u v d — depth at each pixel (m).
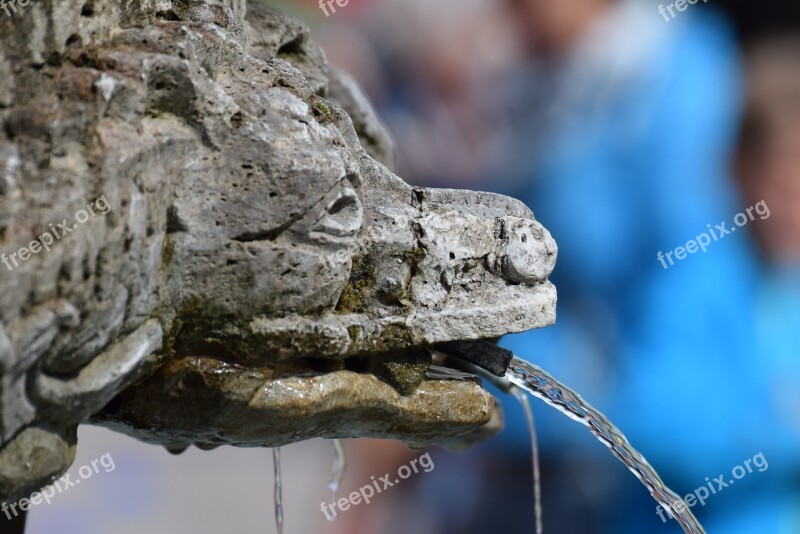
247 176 1.62
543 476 2.33
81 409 1.59
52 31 1.58
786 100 2.33
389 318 1.68
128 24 1.62
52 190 1.54
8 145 1.54
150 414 1.65
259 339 1.64
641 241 2.29
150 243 1.58
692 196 2.29
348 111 1.91
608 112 2.32
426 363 1.70
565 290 2.31
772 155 2.34
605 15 2.34
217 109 1.61
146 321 1.61
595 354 2.29
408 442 1.74
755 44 2.35
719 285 2.27
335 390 1.67
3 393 1.53
